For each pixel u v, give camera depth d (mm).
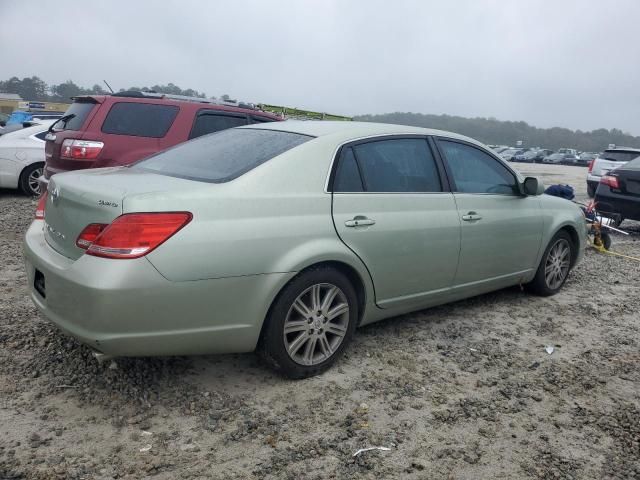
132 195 2959
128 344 2906
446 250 4301
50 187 3533
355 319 3799
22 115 20078
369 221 3746
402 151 4199
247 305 3207
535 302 5527
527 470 2871
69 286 2922
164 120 7188
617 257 7906
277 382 3549
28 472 2566
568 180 25109
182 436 2936
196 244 2984
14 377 3361
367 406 3346
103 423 2994
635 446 3145
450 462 2889
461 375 3838
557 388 3750
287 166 3494
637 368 4156
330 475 2713
